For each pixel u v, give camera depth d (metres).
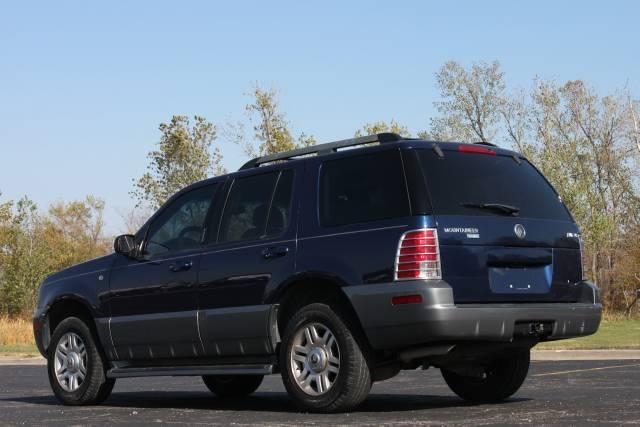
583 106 63.75
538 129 62.62
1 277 57.66
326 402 9.00
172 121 53.28
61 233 88.38
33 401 12.42
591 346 21.70
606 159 63.47
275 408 10.31
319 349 9.13
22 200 58.12
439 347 8.64
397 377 15.77
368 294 8.73
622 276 52.44
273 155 10.32
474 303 8.70
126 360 11.08
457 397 11.35
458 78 63.19
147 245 11.04
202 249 10.38
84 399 11.30
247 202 10.23
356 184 9.27
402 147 9.04
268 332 9.60
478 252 8.80
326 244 9.23
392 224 8.79
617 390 11.56
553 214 9.62
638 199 59.69
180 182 52.81
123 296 10.98
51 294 11.76
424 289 8.44
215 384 12.54
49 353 11.74
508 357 10.03
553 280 9.34
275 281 9.54
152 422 8.93
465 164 9.23
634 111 63.97
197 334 10.22
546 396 10.88
